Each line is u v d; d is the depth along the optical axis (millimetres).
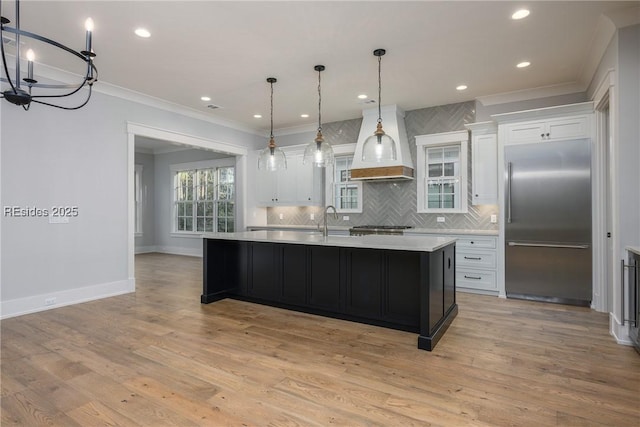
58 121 4043
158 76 4223
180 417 1902
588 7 2809
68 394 2131
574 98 4477
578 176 3941
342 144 6359
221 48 3506
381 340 2992
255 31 3178
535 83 4469
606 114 3787
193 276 5844
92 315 3686
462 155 5258
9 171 3652
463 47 3486
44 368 2471
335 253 3541
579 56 3682
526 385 2232
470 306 4035
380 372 2418
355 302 3438
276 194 6836
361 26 3102
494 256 4516
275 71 4082
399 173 5168
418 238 3559
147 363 2553
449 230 4945
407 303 3178
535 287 4219
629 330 2873
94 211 4371
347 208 6410
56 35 3209
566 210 4008
